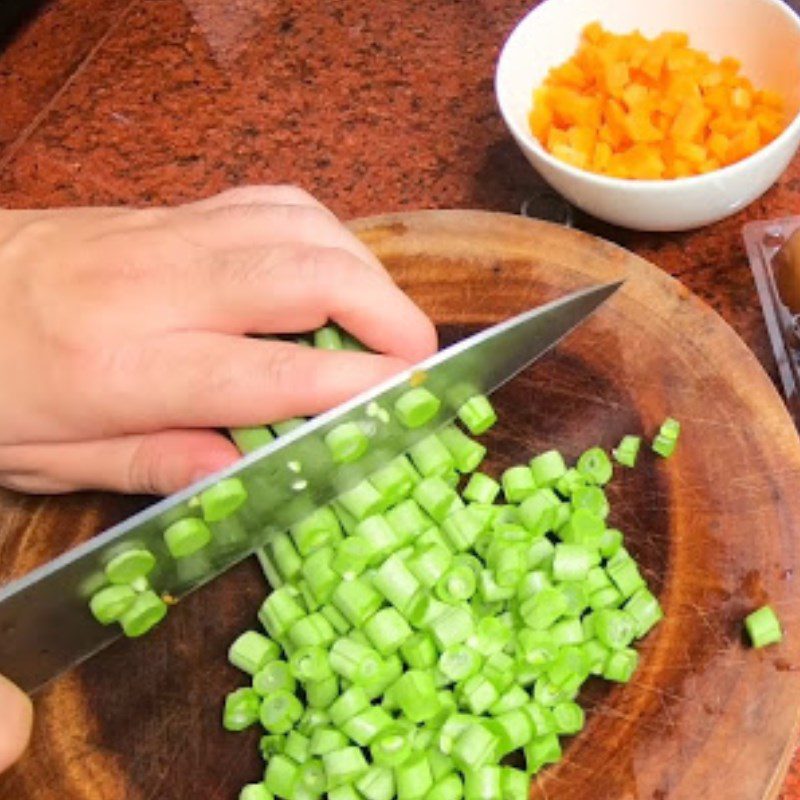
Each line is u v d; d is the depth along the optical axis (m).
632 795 0.48
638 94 0.58
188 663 0.52
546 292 0.56
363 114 0.65
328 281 0.50
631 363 0.54
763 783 0.47
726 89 0.58
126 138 0.66
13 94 0.69
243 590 0.53
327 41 0.68
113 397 0.50
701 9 0.59
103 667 0.52
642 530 0.52
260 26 0.69
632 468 0.53
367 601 0.50
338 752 0.49
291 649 0.51
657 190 0.54
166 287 0.51
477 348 0.51
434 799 0.49
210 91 0.67
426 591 0.50
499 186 0.62
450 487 0.53
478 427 0.53
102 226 0.54
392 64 0.67
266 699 0.50
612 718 0.49
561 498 0.53
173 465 0.51
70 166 0.66
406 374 0.50
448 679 0.50
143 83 0.68
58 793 0.50
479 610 0.51
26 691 0.51
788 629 0.49
